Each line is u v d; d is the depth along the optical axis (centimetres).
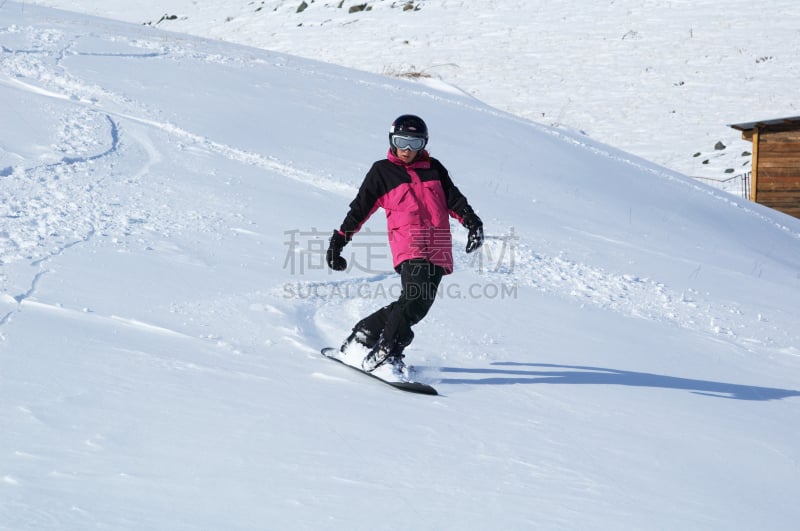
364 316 1124
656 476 679
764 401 982
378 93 3356
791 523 610
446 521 544
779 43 7019
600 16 8156
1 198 1470
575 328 1241
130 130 2116
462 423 762
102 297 1049
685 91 6425
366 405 784
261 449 633
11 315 929
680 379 1038
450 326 1155
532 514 572
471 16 8550
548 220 2128
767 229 2836
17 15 3612
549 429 774
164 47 3375
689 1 8200
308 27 8731
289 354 931
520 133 3166
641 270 1780
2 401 670
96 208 1498
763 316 1539
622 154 3697
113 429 639
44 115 2094
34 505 497
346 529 514
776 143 4284
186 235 1426
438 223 907
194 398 735
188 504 525
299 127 2500
